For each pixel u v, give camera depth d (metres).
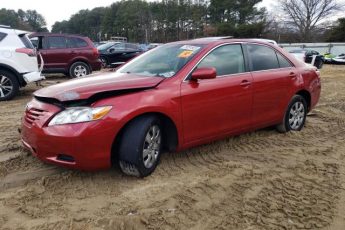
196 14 82.88
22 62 8.91
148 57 5.01
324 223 3.25
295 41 69.81
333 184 4.03
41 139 3.68
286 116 5.75
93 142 3.60
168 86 4.12
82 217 3.27
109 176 4.05
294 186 3.96
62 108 3.73
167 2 85.06
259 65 5.27
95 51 13.81
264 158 4.77
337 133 6.11
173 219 3.26
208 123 4.51
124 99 3.79
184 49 4.73
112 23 100.88
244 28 66.50
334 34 62.72
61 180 3.95
